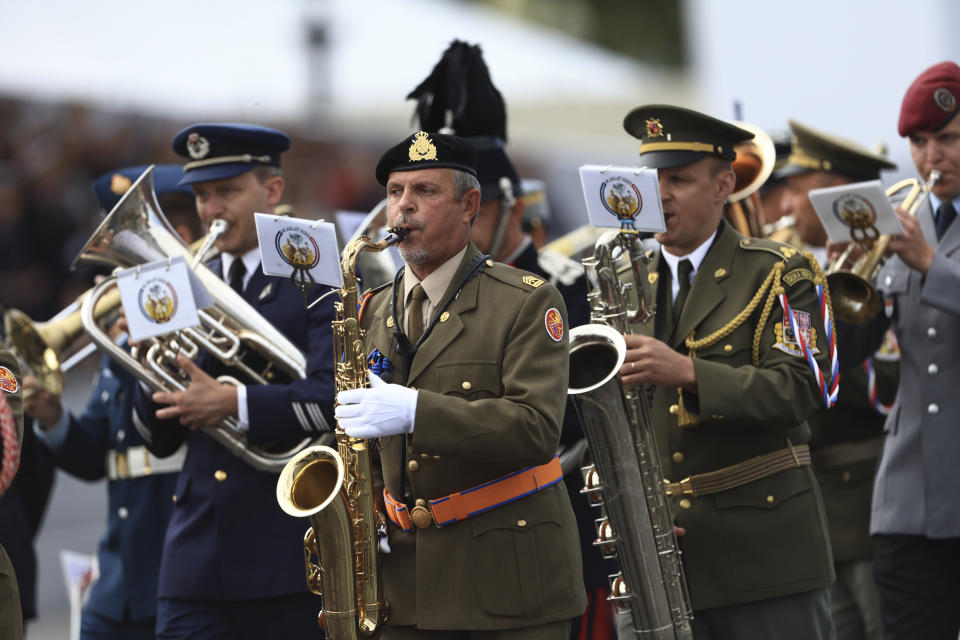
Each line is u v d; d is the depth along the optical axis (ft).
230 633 63.10
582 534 69.36
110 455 74.28
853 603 78.74
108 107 150.82
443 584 49.29
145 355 64.49
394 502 50.90
